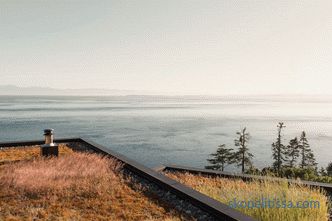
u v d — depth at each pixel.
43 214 6.09
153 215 6.15
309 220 5.98
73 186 7.89
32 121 182.00
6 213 6.09
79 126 160.88
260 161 98.94
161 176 8.38
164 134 149.62
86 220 5.87
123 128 165.75
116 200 7.00
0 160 10.71
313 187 8.73
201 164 85.38
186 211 6.35
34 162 10.10
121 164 10.16
